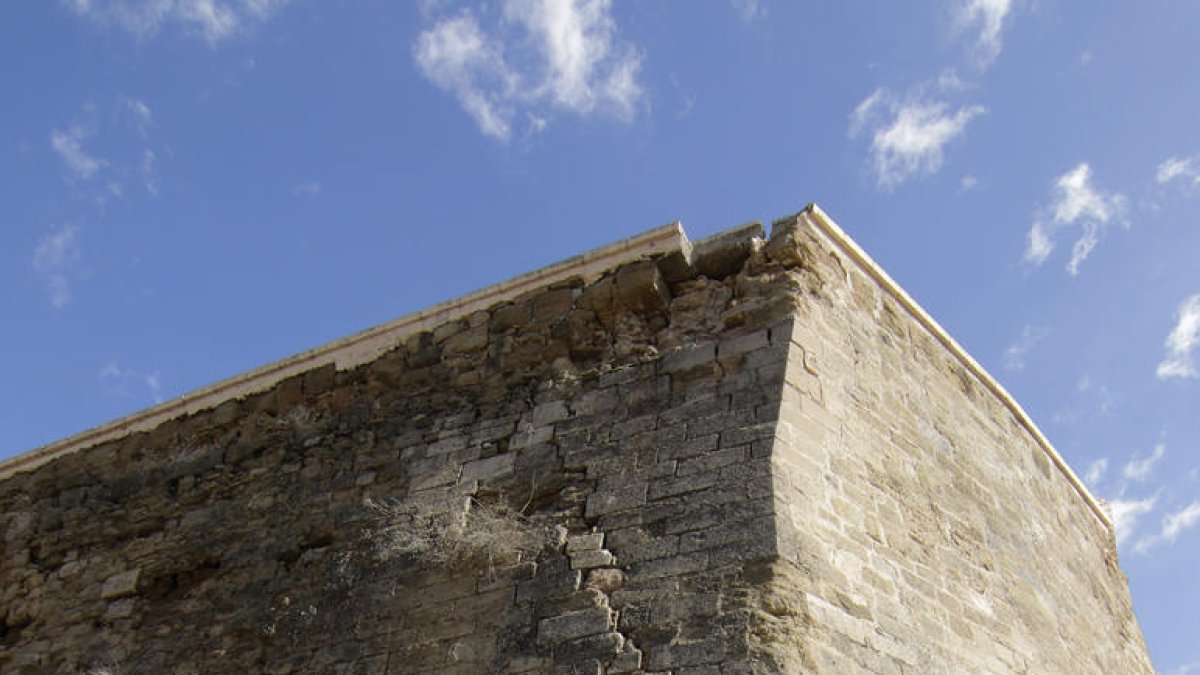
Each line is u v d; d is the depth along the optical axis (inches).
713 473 304.2
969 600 346.6
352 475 370.9
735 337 340.2
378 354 402.9
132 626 370.3
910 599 315.6
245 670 334.3
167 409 436.5
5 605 404.2
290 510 373.4
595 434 335.6
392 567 333.7
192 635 354.6
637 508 307.7
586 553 304.0
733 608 271.4
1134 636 506.6
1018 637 364.5
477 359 380.5
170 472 415.2
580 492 321.4
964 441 408.8
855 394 349.7
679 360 342.0
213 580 366.9
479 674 293.6
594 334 365.1
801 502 296.8
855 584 295.7
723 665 262.4
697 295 359.6
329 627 329.4
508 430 352.8
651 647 274.8
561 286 381.7
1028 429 483.2
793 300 342.3
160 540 393.1
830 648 272.5
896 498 340.2
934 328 427.8
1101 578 496.1
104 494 423.8
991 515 397.1
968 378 443.5
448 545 327.6
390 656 311.4
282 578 353.4
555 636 289.4
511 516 325.4
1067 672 389.7
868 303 389.4
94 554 403.5
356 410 391.5
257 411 414.6
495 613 304.3
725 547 285.4
